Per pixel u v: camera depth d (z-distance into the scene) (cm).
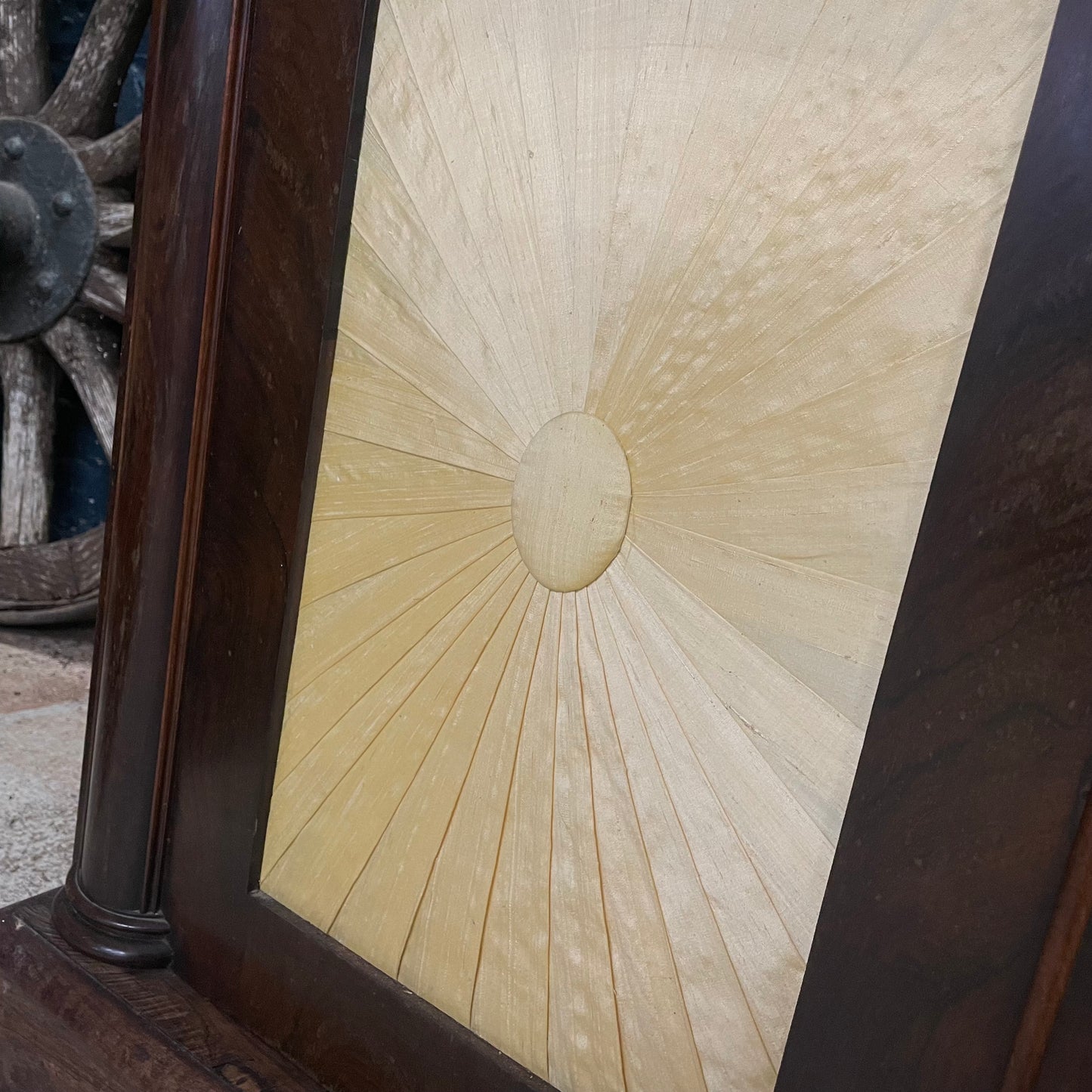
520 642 81
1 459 270
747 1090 72
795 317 67
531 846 81
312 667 93
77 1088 95
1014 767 57
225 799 98
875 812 63
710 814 72
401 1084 88
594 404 76
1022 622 56
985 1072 59
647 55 71
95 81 233
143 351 97
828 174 65
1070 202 54
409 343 84
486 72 78
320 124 86
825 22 65
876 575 64
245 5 88
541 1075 82
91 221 232
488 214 79
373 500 88
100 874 104
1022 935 57
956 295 60
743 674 70
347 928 92
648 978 76
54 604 240
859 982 64
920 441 62
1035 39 57
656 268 72
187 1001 100
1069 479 54
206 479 96
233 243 92
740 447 69
